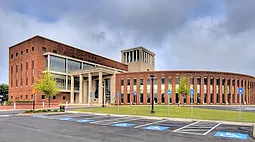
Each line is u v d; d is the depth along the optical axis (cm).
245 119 1934
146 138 1092
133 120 1947
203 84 5434
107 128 1445
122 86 5916
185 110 3102
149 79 5638
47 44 5253
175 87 5425
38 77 4894
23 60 5400
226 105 5419
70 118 2141
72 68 5875
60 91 5012
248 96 6234
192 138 1102
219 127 1496
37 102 4738
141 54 7819
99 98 5419
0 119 2056
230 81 5728
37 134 1198
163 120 1944
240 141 1039
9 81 5875
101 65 6862
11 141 1005
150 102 5528
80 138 1084
